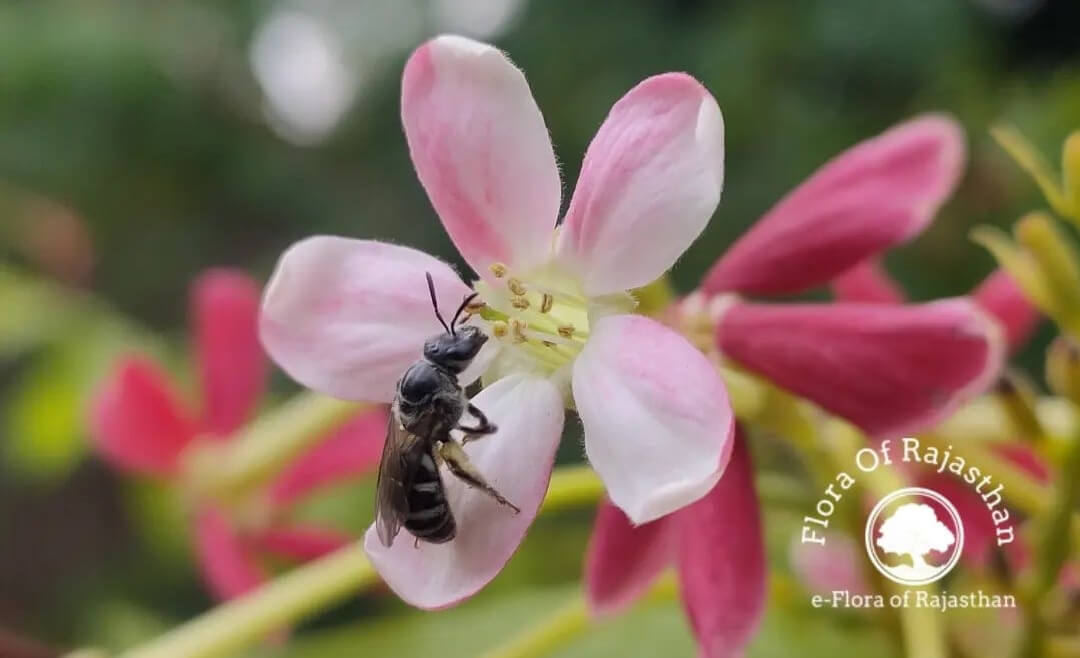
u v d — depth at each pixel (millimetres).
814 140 211
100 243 257
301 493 141
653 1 230
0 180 241
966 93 207
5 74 234
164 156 255
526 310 89
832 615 102
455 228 87
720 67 219
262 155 265
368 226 255
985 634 97
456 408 85
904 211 91
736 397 91
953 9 214
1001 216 191
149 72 244
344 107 264
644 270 83
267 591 106
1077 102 190
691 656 124
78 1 250
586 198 84
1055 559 92
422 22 256
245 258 269
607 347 83
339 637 139
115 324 180
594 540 93
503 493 84
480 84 85
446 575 83
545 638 104
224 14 267
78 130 245
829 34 215
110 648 171
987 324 86
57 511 258
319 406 135
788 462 104
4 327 172
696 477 76
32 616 249
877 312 88
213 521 140
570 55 229
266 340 86
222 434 143
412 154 87
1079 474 90
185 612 229
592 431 82
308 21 268
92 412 147
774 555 119
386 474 84
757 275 93
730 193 211
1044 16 218
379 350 86
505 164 85
